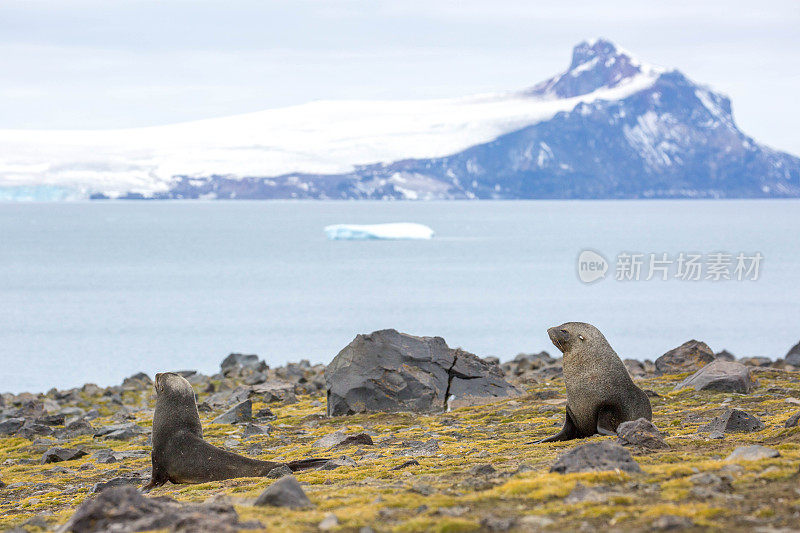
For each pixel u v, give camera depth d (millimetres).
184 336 166000
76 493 32312
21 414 64500
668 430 35875
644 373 65188
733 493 20469
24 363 138125
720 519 18078
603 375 34125
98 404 70562
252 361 90938
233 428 49781
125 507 19594
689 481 21719
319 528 19312
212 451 31031
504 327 177250
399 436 41781
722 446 28766
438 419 48156
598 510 19422
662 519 17797
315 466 31266
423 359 55625
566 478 22906
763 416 38375
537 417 45156
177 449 31125
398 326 178125
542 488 22047
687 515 18516
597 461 23938
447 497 22391
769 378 55250
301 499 22609
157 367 133875
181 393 32000
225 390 68812
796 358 70062
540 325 180125
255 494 25484
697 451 27688
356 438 39438
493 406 51094
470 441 38219
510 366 78438
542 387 59250
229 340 160875
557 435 35281
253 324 181875
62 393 77000
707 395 47844
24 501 30750
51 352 148625
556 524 18516
